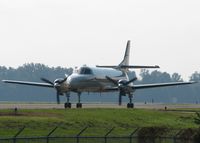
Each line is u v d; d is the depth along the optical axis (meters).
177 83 194.38
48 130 120.50
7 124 119.81
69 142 111.31
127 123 135.88
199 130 114.94
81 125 127.88
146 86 192.38
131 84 185.25
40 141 111.31
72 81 175.88
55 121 126.31
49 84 193.50
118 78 195.88
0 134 113.31
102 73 186.12
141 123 138.00
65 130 122.50
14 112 136.75
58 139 113.94
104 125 131.00
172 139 114.12
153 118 144.88
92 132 123.06
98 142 112.00
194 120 140.00
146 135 113.06
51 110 143.62
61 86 173.12
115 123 134.38
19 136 113.00
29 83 192.88
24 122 122.00
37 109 145.62
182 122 143.12
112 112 145.00
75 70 181.88
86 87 179.88
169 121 143.00
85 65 183.50
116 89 188.50
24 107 173.62
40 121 124.44
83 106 195.50
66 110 144.75
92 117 135.62
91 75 180.88
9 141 108.44
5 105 194.12
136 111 150.12
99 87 184.25
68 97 175.38
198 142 114.25
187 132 114.50
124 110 150.38
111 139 113.62
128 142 112.00
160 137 113.38
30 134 115.38
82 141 112.81
